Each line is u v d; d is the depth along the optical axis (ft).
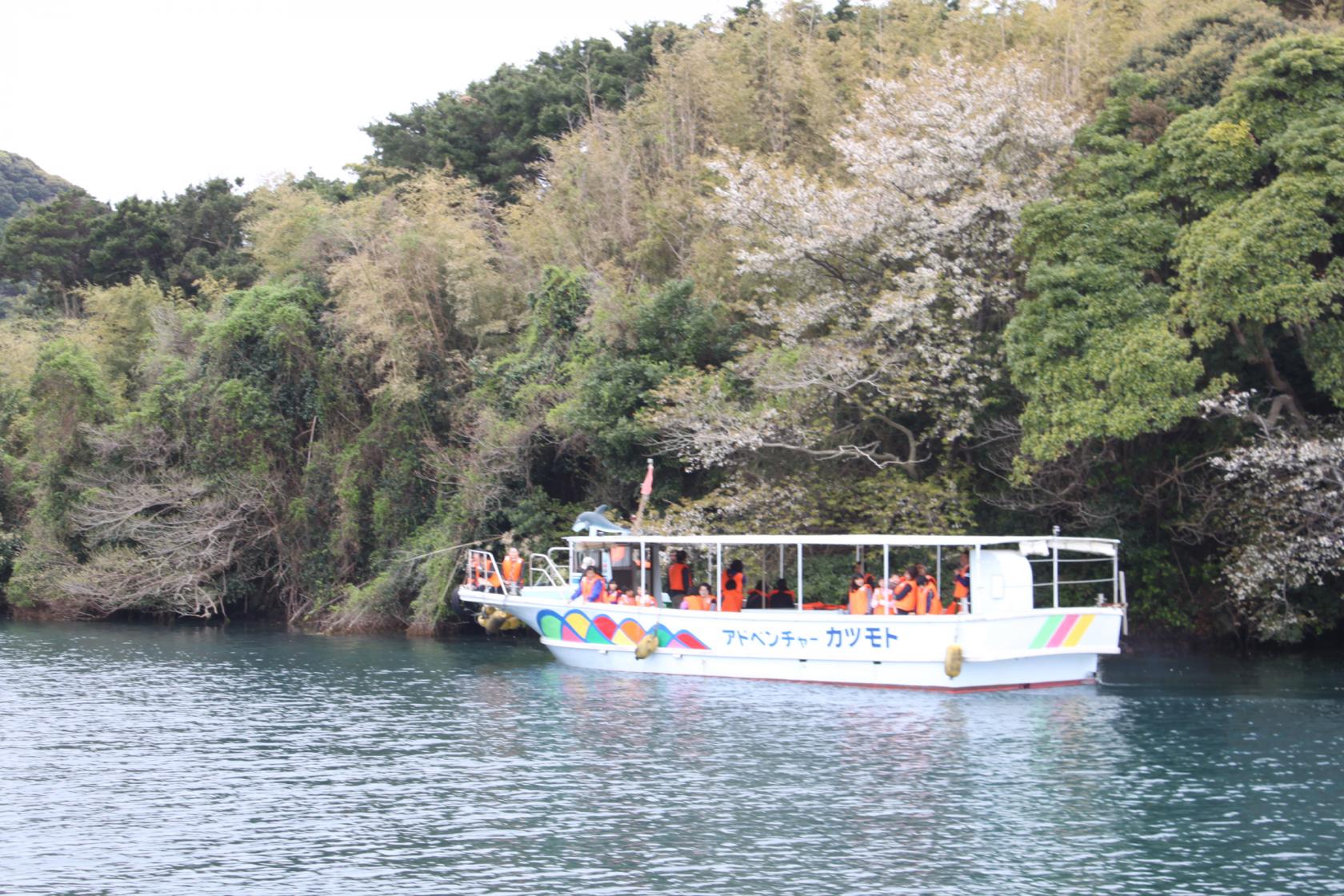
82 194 240.53
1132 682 88.79
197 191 226.99
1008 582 84.79
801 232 111.04
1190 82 104.99
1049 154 108.17
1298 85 91.66
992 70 109.19
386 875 48.26
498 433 123.75
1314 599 100.37
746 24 148.77
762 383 105.91
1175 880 47.24
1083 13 121.90
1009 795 58.49
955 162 106.52
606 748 68.80
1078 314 92.53
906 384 101.35
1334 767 63.46
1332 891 46.19
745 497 105.50
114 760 67.21
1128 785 60.18
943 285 103.96
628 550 96.53
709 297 126.21
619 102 189.47
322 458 140.36
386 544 133.80
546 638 100.22
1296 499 91.97
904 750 67.46
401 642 120.26
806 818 54.90
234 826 54.70
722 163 116.26
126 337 180.45
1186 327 95.14
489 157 197.98
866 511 103.55
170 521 141.18
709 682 89.35
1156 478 104.53
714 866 48.91
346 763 66.08
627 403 116.16
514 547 112.68
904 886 46.68
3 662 107.34
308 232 153.89
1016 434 103.55
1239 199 91.56
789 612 90.17
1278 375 95.25
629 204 145.07
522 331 140.46
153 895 46.29
